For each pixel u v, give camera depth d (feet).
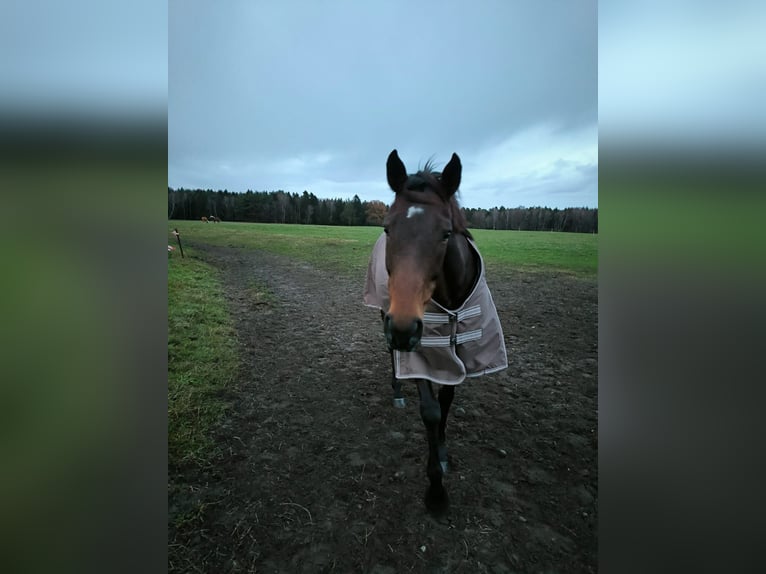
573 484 6.89
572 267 29.40
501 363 7.29
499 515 6.18
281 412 9.17
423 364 6.55
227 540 5.65
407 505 6.38
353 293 21.91
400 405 9.62
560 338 14.74
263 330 14.97
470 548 5.59
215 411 8.99
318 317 17.20
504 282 24.67
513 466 7.34
